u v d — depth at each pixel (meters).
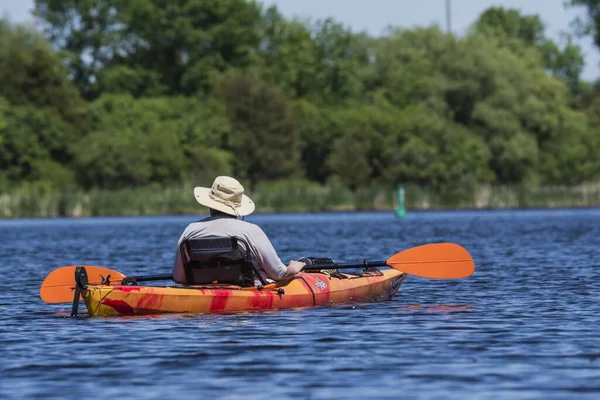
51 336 32.78
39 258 73.31
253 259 37.81
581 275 53.50
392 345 30.20
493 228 114.06
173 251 80.38
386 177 199.25
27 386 24.70
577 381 24.47
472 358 27.81
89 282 40.25
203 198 37.25
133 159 187.25
